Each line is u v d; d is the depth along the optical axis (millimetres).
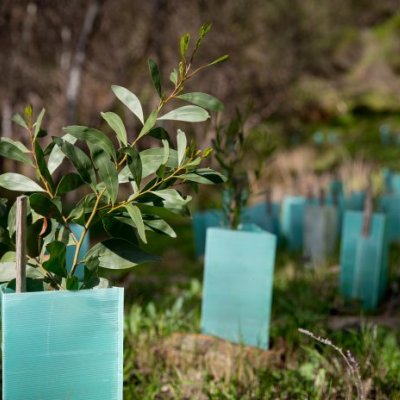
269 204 6191
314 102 16609
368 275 4199
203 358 3312
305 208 5531
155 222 2441
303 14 12570
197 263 5762
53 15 7520
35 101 7289
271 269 3402
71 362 2365
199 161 2389
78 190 7824
